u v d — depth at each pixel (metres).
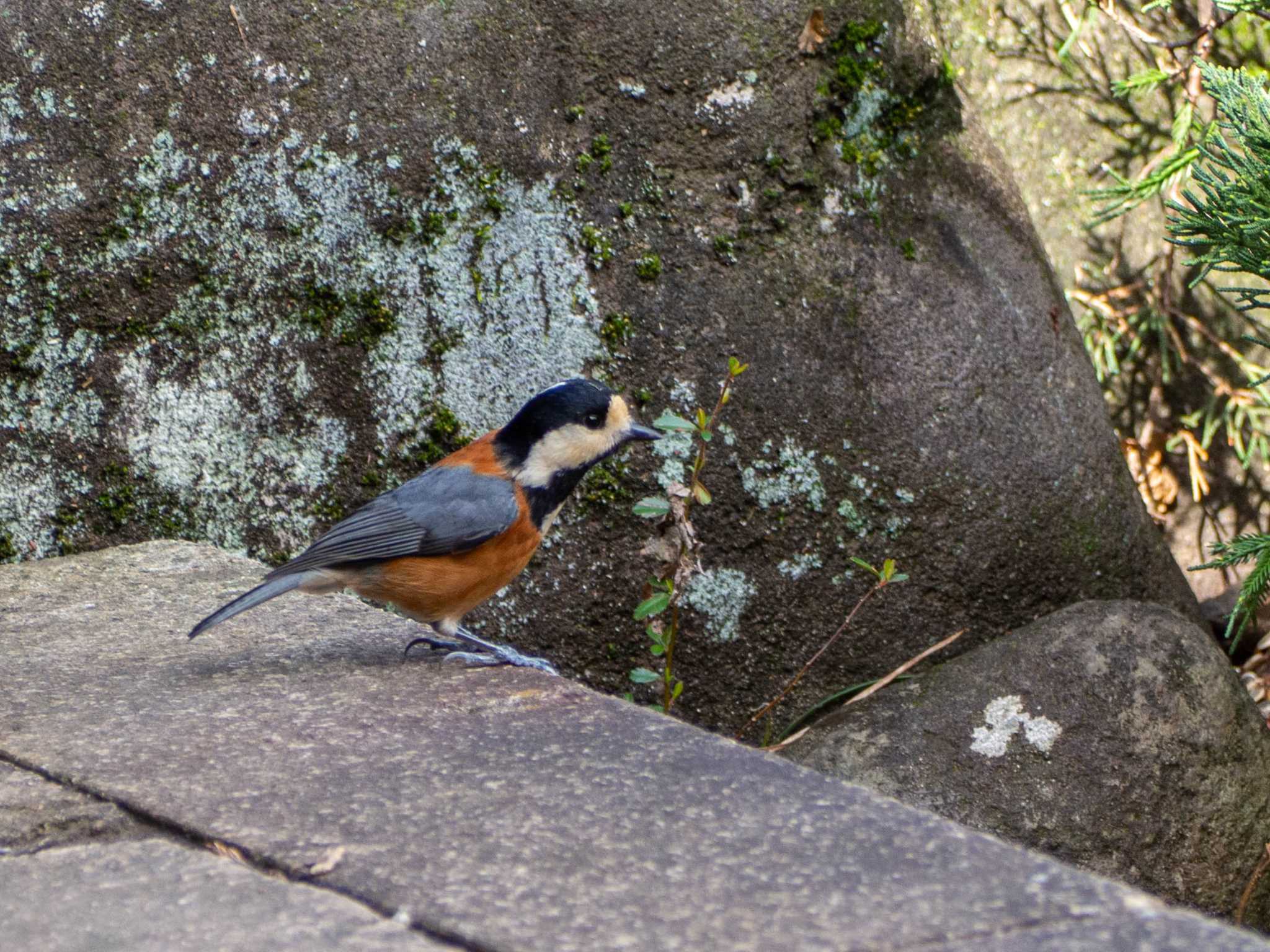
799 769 3.80
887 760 5.93
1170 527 8.94
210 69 6.46
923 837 3.34
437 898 3.05
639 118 6.65
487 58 6.58
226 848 3.37
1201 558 8.90
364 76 6.51
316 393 6.53
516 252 6.57
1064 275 8.87
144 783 3.75
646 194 6.66
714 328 6.64
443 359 6.55
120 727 4.20
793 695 6.73
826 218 6.87
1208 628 7.62
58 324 6.42
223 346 6.50
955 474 6.81
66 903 3.10
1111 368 8.70
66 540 6.45
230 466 6.52
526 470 5.11
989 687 6.17
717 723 6.70
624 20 6.62
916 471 6.76
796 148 6.82
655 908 2.98
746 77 6.73
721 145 6.71
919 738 6.00
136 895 3.14
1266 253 5.76
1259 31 8.61
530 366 6.58
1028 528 6.90
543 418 5.11
